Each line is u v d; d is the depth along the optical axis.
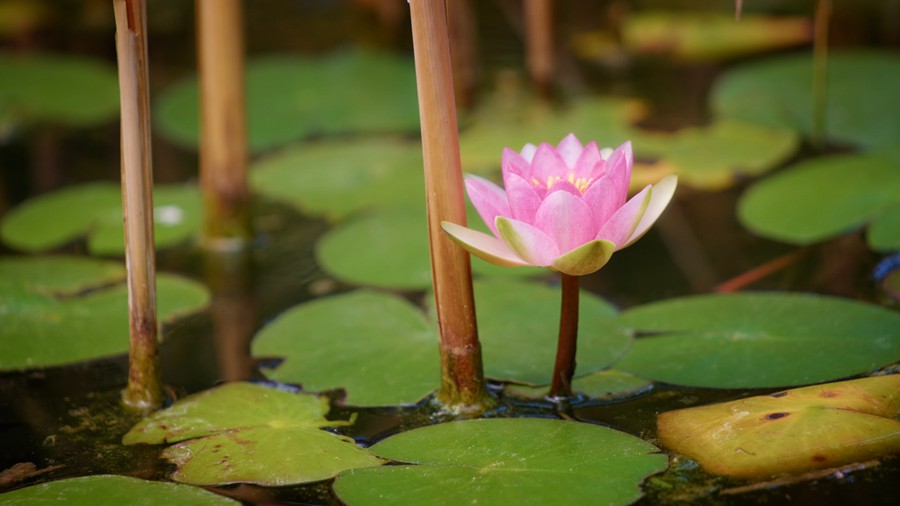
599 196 1.85
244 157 2.14
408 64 2.84
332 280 2.08
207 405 1.92
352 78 2.72
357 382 1.94
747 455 1.85
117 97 2.64
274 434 1.89
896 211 2.08
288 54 2.96
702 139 2.28
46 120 2.48
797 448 1.85
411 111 2.50
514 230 1.83
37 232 2.17
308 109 2.53
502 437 1.87
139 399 1.93
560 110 2.41
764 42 2.73
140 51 1.88
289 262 2.12
